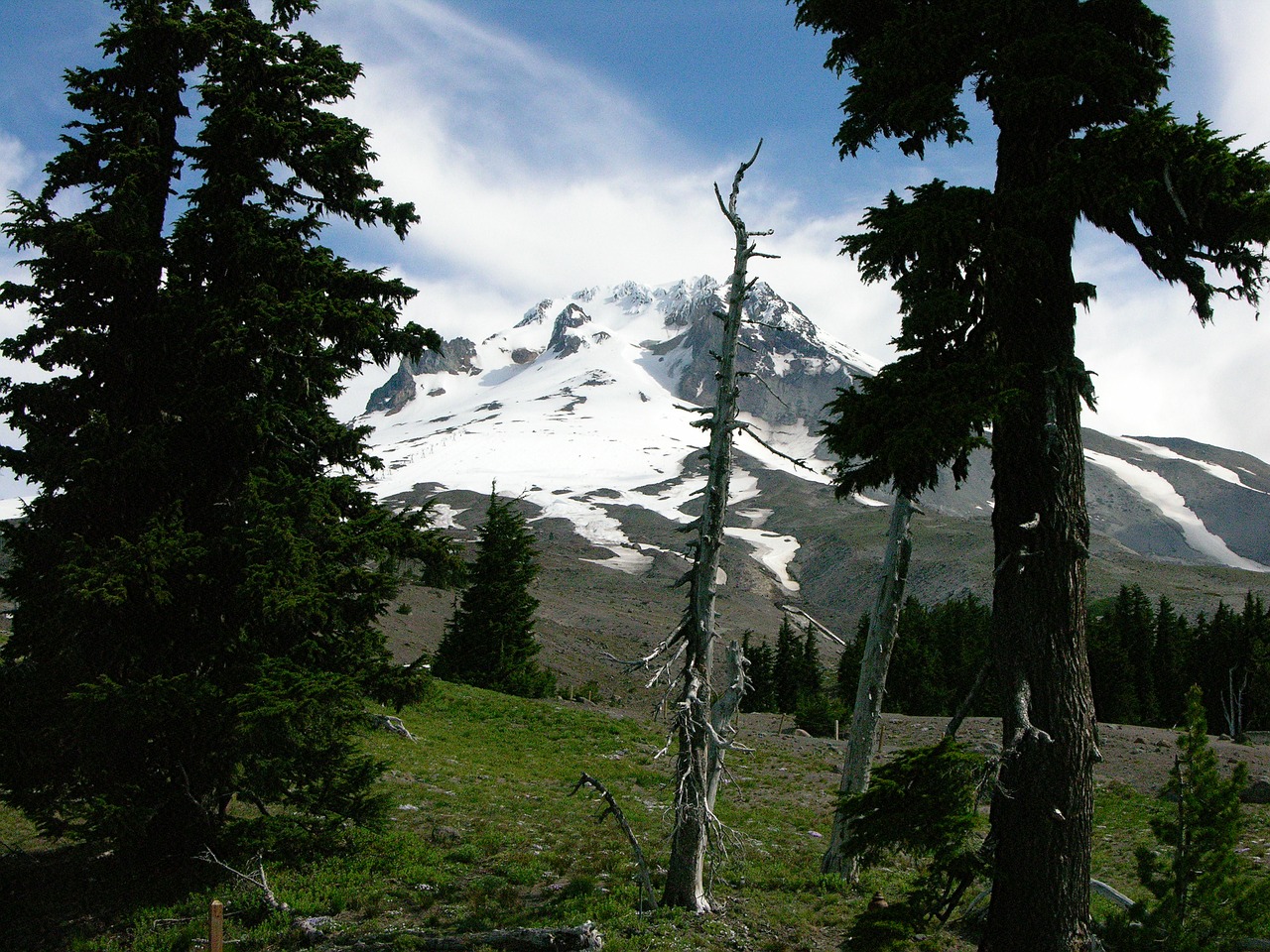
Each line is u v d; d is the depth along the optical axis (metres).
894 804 8.84
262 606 13.02
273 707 12.33
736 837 15.48
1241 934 8.86
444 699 38.75
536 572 56.03
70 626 12.75
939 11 9.33
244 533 13.16
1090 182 8.73
